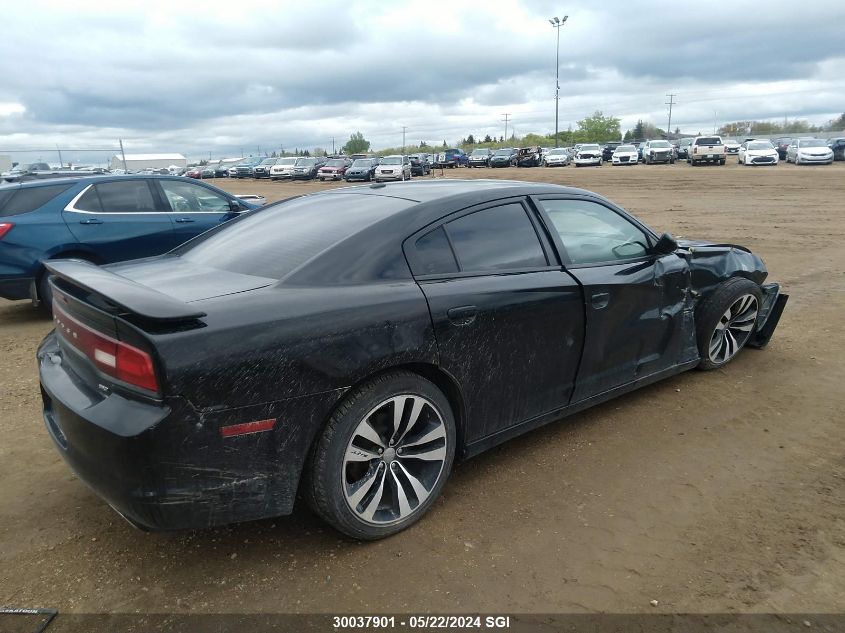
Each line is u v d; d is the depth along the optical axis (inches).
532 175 1333.7
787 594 97.1
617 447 145.1
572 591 98.7
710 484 128.8
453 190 134.5
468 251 124.3
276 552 109.3
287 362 95.4
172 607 96.3
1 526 117.9
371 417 108.6
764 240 444.1
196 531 115.6
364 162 1579.7
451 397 121.3
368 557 107.7
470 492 127.3
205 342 90.0
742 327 193.2
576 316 137.0
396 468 113.8
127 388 90.1
